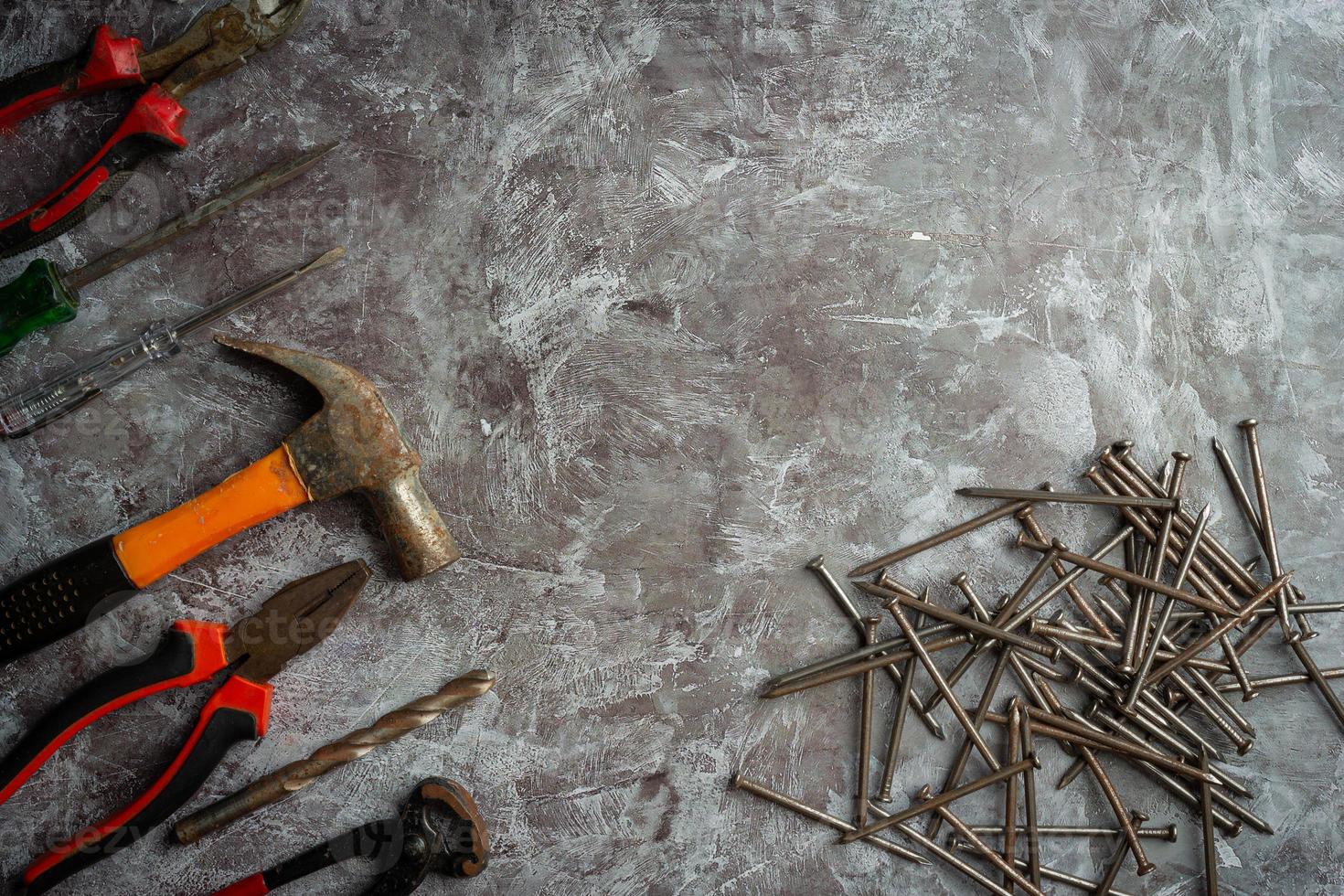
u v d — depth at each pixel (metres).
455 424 1.52
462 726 1.53
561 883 1.56
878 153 1.63
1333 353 1.75
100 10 1.42
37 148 1.41
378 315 1.50
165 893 1.46
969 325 1.66
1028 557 1.67
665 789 1.58
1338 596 1.74
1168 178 1.72
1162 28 1.72
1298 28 1.75
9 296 1.30
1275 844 1.72
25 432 1.37
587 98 1.55
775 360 1.61
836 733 1.62
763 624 1.61
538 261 1.54
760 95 1.60
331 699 1.49
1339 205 1.74
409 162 1.50
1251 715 1.72
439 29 1.51
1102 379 1.69
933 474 1.65
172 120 1.35
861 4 1.63
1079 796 1.68
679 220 1.58
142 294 1.43
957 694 1.65
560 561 1.55
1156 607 1.66
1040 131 1.68
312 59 1.47
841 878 1.63
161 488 1.45
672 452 1.58
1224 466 1.71
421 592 1.51
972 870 1.59
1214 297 1.73
